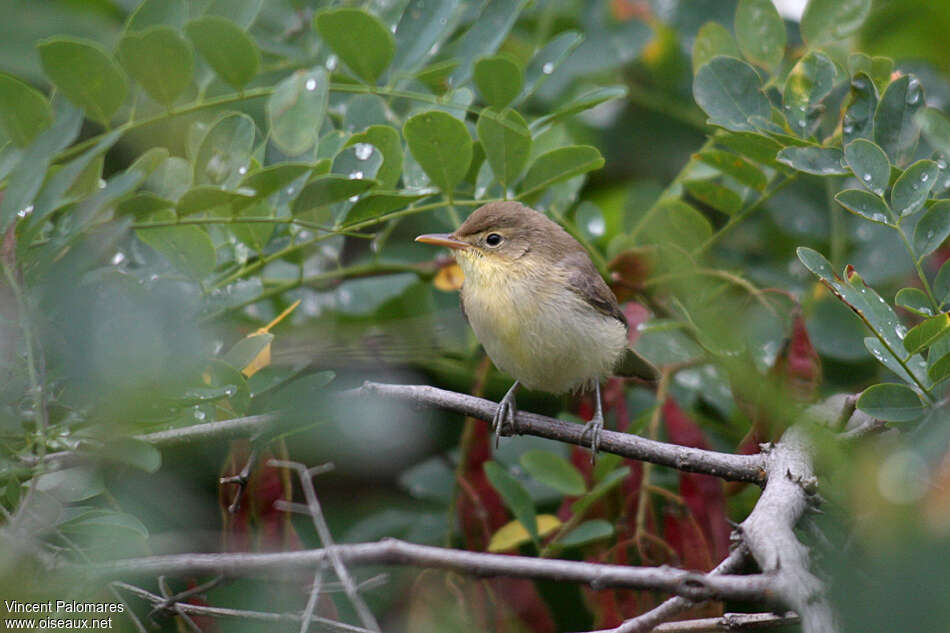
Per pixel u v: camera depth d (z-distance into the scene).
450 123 8.69
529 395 12.48
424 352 11.14
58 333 6.93
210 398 7.29
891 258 11.45
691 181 11.08
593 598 9.80
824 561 6.31
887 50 12.98
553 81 12.85
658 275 11.62
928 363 7.54
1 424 7.27
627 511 10.16
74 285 6.91
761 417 8.59
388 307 12.11
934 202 8.16
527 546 11.18
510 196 10.95
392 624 10.34
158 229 8.82
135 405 6.92
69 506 8.75
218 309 9.94
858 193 7.93
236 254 10.06
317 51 11.09
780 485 7.40
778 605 5.80
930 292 7.86
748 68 9.09
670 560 9.73
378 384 9.03
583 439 9.13
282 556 6.27
